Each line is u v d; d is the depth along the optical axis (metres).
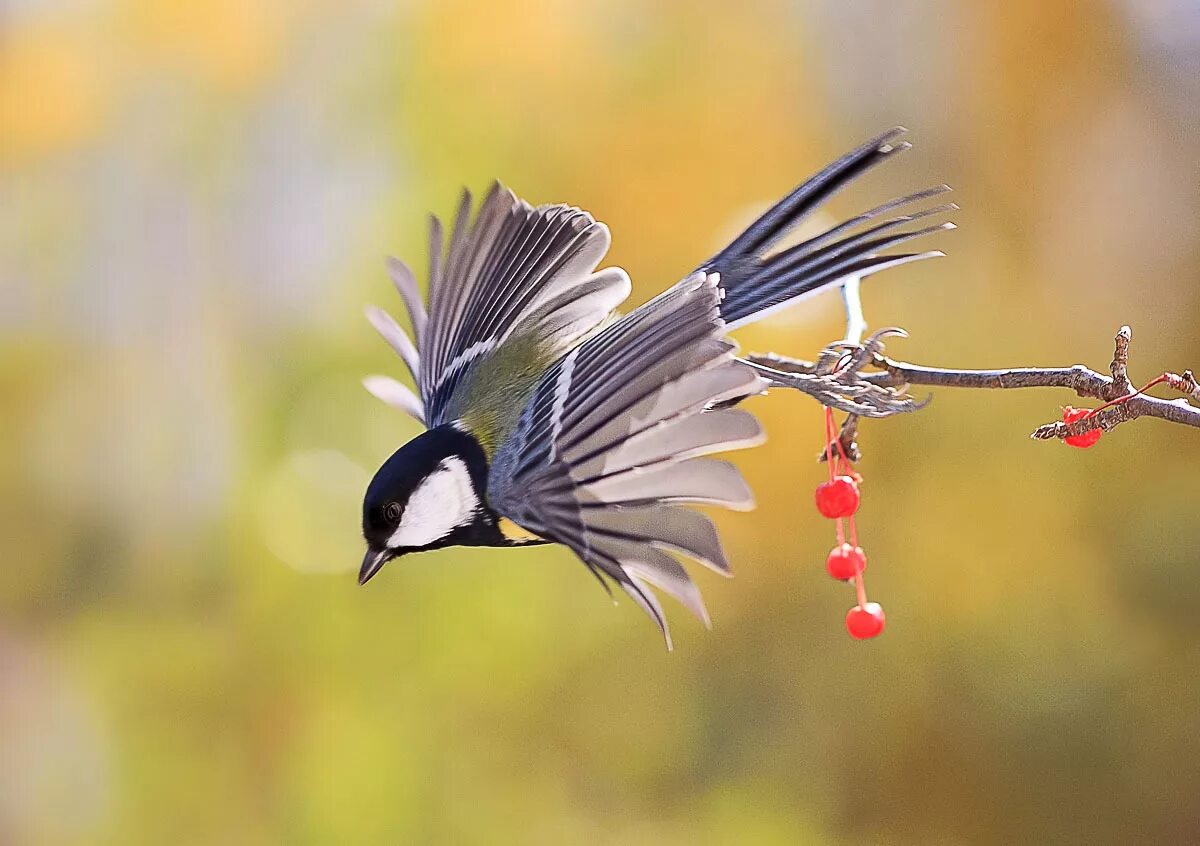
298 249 3.29
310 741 3.13
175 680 3.19
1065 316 3.12
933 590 3.10
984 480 3.07
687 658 3.19
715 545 2.48
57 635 3.28
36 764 3.17
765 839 2.99
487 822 3.06
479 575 3.17
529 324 2.58
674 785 3.13
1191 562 2.96
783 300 2.54
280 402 3.26
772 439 3.11
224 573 3.26
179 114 3.38
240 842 3.08
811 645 3.14
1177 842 2.89
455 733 3.14
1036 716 3.01
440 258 2.60
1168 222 3.13
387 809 3.06
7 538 3.29
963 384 2.52
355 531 3.19
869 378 2.53
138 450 3.31
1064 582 3.04
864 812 3.06
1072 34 3.16
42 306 3.37
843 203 3.22
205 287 3.33
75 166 3.38
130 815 3.12
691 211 3.17
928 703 3.08
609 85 3.25
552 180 3.21
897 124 3.22
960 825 3.03
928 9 3.20
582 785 3.13
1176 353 3.10
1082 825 2.95
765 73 3.23
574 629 3.21
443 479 2.55
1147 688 2.97
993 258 3.16
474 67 3.28
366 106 3.30
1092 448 3.05
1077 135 3.18
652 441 2.49
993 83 3.19
